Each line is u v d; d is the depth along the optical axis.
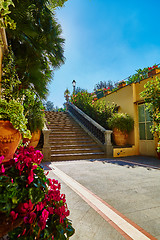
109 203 2.94
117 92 11.45
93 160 7.75
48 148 7.62
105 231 2.06
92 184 4.05
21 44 4.95
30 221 1.04
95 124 10.21
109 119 10.17
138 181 4.28
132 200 3.06
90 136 10.90
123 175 4.91
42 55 5.50
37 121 7.21
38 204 1.25
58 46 5.45
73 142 9.58
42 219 1.09
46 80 5.85
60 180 4.39
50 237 1.14
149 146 9.05
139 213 2.56
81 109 14.14
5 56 3.86
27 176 1.29
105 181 4.30
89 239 1.90
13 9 3.60
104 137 9.34
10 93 3.94
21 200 1.15
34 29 4.21
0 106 2.52
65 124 12.44
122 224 2.24
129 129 9.62
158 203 2.92
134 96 9.98
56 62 5.79
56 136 10.10
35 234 1.04
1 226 1.02
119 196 3.27
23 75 5.19
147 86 8.11
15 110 2.59
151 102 7.80
